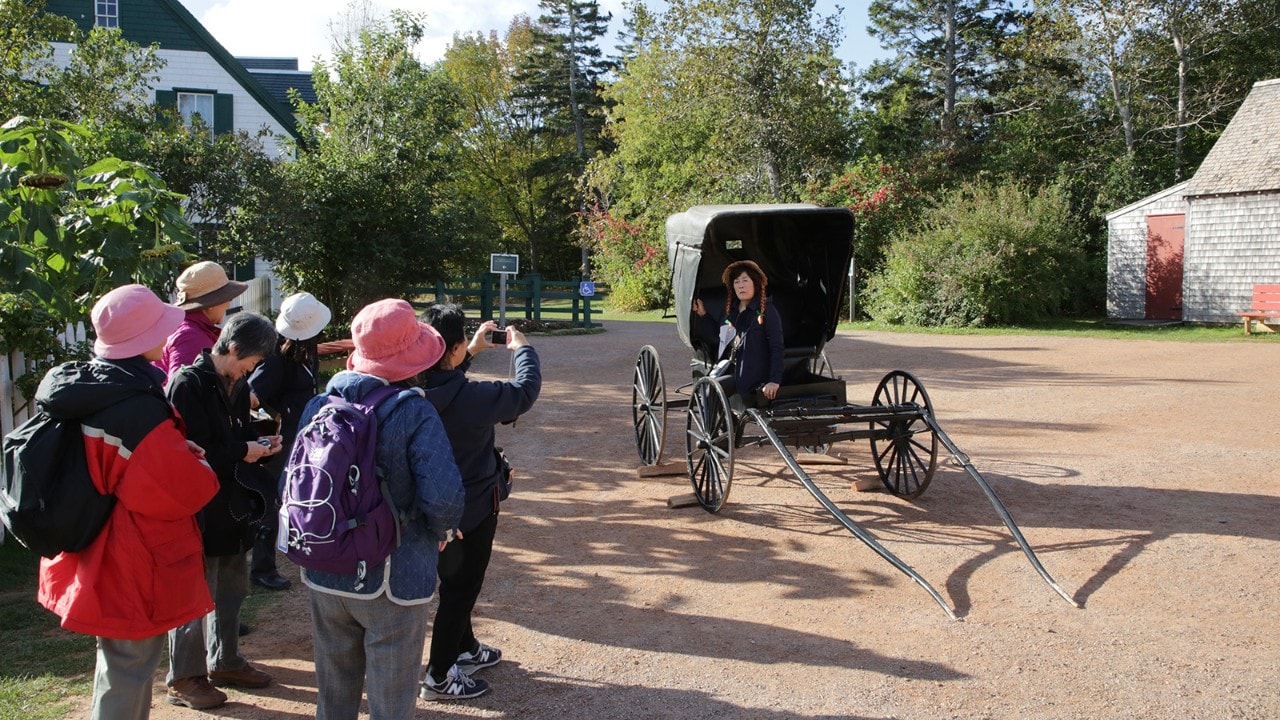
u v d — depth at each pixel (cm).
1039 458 882
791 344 869
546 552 636
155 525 331
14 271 600
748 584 570
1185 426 1016
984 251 2278
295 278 1992
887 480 771
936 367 1540
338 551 301
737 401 714
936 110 4019
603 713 409
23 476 314
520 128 5219
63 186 655
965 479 809
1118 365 1543
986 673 443
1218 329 2202
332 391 328
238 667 434
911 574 538
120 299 335
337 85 2109
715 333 838
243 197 1753
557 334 2184
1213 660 452
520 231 5303
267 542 571
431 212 2088
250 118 2617
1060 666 449
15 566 598
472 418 390
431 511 313
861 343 1953
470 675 441
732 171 3014
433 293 2172
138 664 340
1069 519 684
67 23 1775
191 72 2562
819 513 716
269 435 458
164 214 698
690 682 439
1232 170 2309
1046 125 3372
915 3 3994
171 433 329
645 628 506
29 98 1546
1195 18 2975
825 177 2989
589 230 3666
